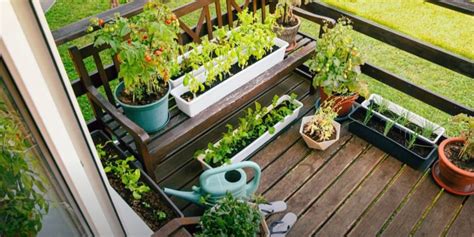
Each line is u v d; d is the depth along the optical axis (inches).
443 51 86.1
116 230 59.5
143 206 72.3
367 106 99.2
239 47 87.9
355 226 78.5
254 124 92.3
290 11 100.7
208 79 85.3
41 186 43.9
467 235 77.1
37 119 38.6
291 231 77.4
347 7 134.0
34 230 45.8
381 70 100.1
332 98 95.3
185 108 82.1
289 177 87.5
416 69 132.4
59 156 42.6
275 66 94.2
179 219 64.4
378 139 92.3
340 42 87.9
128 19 75.3
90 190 49.4
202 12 94.4
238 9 102.3
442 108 93.0
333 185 86.0
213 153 85.7
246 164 70.7
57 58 38.1
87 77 79.0
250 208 63.0
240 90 88.6
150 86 79.1
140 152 73.9
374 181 87.0
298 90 109.4
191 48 96.5
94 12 169.6
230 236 59.7
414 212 81.0
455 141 85.7
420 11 133.6
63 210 48.1
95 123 88.7
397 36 92.6
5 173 40.7
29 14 34.4
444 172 83.6
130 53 68.0
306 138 92.1
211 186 70.8
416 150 88.8
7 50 32.9
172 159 90.3
